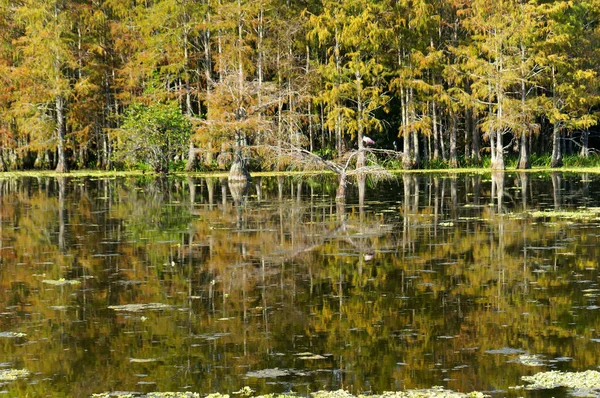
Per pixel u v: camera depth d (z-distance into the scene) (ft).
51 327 32.71
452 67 149.38
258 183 115.34
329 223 64.28
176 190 102.94
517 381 25.82
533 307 34.96
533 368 27.07
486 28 147.95
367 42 144.77
